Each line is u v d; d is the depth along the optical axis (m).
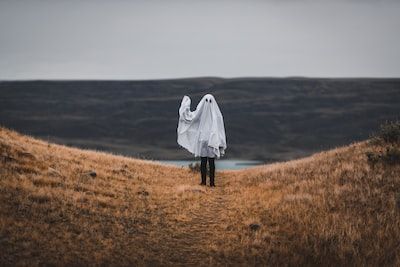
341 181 18.58
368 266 11.52
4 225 11.55
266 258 12.19
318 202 15.88
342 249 12.27
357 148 24.17
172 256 11.88
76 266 10.59
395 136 23.38
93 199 14.94
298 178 20.58
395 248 12.27
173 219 14.53
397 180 17.42
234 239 13.29
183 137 21.16
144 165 25.59
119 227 13.09
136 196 16.66
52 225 12.36
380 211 14.82
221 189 19.98
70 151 24.11
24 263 10.18
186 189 18.61
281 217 14.85
